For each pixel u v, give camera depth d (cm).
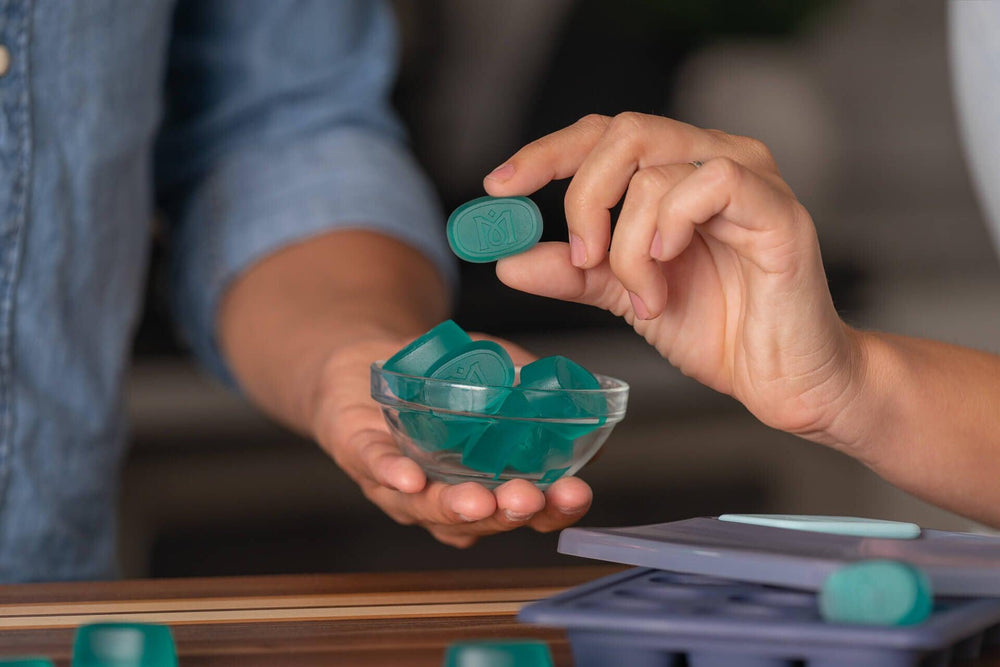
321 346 111
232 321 121
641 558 90
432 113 329
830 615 84
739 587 89
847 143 386
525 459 94
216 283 123
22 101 113
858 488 270
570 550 91
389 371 95
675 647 85
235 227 124
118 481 125
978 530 129
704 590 88
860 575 84
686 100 317
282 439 253
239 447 251
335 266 120
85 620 94
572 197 95
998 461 100
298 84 129
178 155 130
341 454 101
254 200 125
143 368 246
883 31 390
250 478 252
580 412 94
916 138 393
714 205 90
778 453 275
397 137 135
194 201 128
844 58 389
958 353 102
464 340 96
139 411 246
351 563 251
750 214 91
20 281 115
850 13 382
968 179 390
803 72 342
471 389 92
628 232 92
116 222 119
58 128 115
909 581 83
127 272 121
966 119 113
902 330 318
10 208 114
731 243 93
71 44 115
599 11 318
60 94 115
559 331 268
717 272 98
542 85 326
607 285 98
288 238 123
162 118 130
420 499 95
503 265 97
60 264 116
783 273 93
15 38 113
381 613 95
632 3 316
